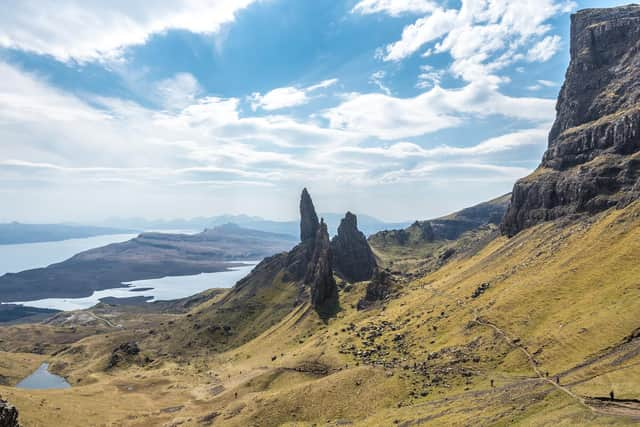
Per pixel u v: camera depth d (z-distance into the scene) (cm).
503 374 13062
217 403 19462
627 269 15588
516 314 16625
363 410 14388
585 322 13488
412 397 13962
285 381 19800
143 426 18138
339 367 19250
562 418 8638
